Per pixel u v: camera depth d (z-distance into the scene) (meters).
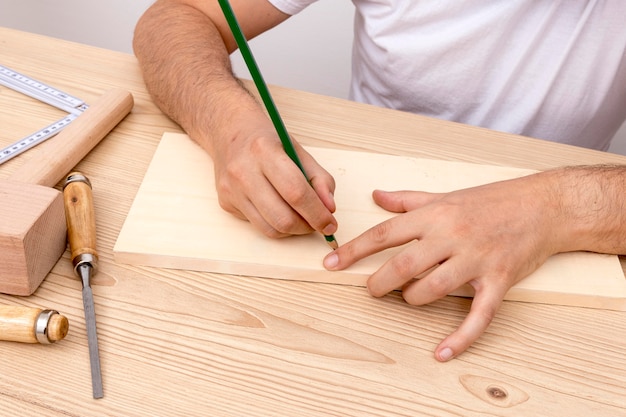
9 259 0.68
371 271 0.77
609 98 1.25
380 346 0.70
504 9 1.16
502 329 0.74
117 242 0.76
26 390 0.62
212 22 1.16
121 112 0.96
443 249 0.74
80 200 0.77
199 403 0.62
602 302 0.78
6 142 0.90
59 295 0.72
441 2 1.18
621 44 1.16
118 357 0.66
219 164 0.83
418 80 1.28
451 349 0.69
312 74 2.18
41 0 2.24
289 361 0.67
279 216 0.75
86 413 0.61
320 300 0.75
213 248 0.77
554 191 0.82
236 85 0.95
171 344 0.68
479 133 1.03
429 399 0.65
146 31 1.11
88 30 2.28
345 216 0.83
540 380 0.68
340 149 0.95
